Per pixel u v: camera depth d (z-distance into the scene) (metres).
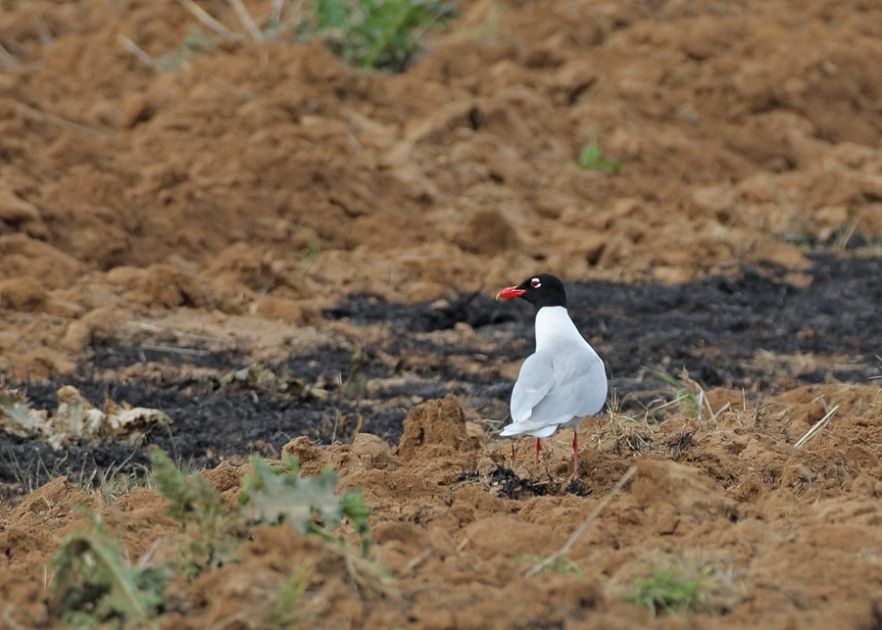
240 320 20.39
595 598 9.45
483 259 23.64
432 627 8.98
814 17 35.28
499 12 33.03
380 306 21.58
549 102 29.42
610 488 12.50
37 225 21.64
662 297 22.22
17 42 30.30
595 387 12.74
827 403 16.03
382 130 26.58
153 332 19.58
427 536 10.78
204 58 28.31
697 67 31.14
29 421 15.97
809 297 22.81
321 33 30.42
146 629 9.09
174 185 23.52
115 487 14.05
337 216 24.09
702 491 11.60
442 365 18.97
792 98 30.73
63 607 9.38
